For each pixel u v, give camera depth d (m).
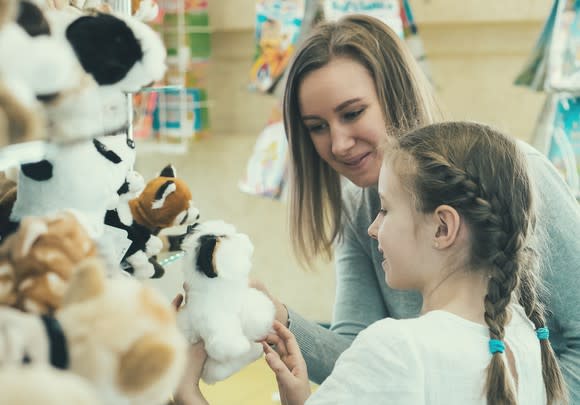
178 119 2.65
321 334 1.30
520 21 2.60
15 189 0.79
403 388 0.89
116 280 0.57
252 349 1.05
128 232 1.00
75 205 0.78
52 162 0.75
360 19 1.33
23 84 0.53
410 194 1.01
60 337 0.50
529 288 1.06
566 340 1.17
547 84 2.05
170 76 2.59
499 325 0.93
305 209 1.46
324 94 1.25
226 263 1.00
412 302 1.38
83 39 0.68
